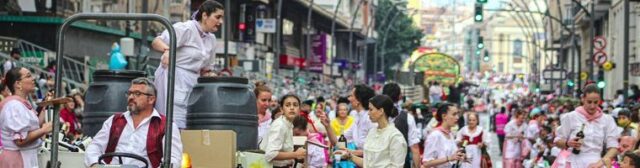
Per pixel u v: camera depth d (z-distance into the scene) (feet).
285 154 45.52
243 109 40.63
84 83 115.34
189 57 41.88
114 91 42.11
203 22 42.52
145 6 106.83
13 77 41.04
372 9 372.58
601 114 52.01
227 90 40.50
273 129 45.65
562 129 52.49
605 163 51.34
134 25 142.10
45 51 117.91
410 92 216.74
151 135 35.12
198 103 40.47
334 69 286.25
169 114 32.55
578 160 52.24
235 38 200.54
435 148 55.06
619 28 192.44
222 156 38.06
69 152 38.47
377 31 375.04
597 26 240.32
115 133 35.19
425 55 254.06
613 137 52.06
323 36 275.18
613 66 141.69
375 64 301.43
